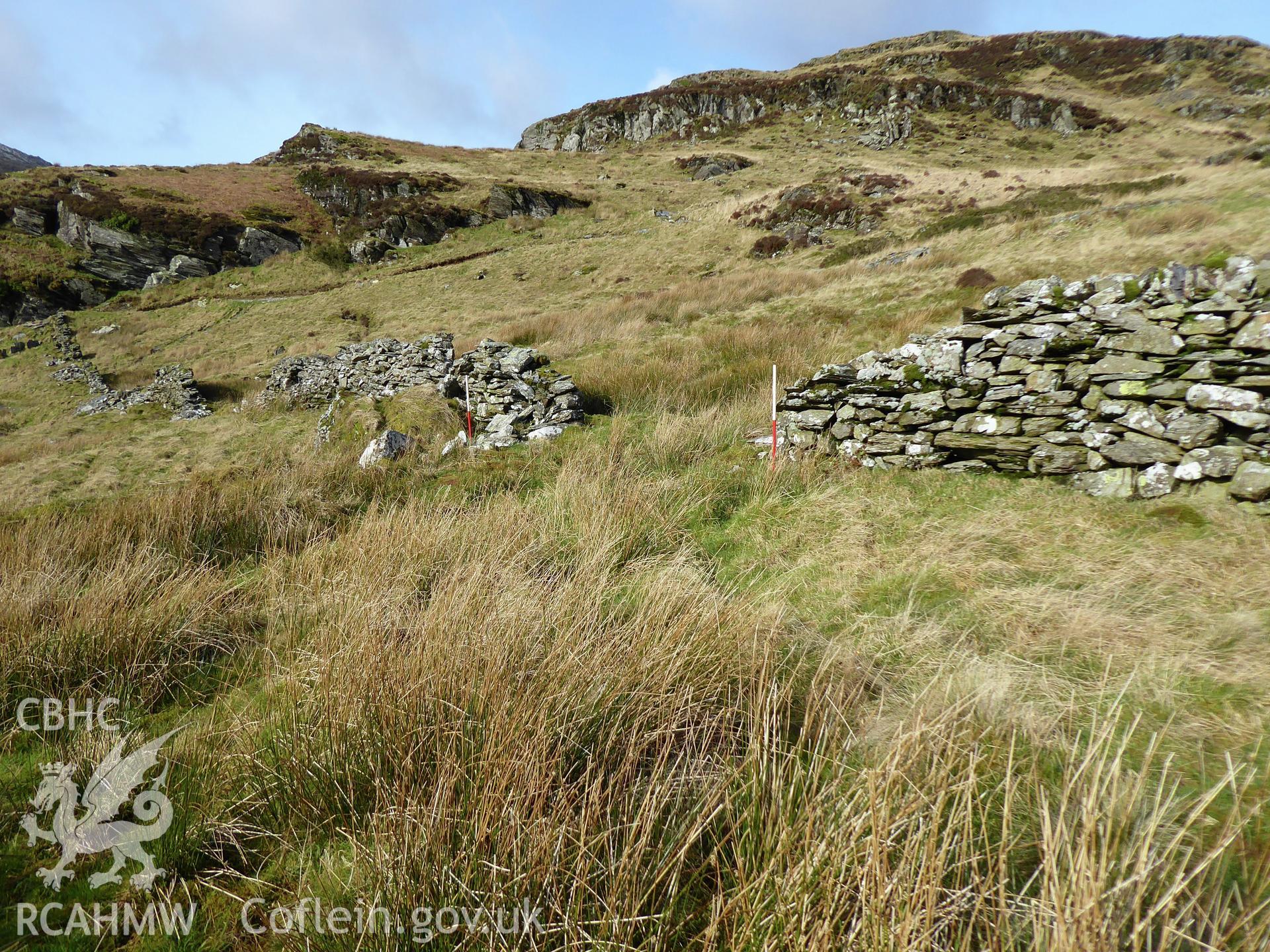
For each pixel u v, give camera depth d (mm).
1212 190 15375
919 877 1463
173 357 26328
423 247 40500
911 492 5219
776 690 2461
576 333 15898
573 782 2160
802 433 6559
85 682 3064
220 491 6176
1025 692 2566
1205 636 2820
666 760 2262
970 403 5516
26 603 3531
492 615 2934
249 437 12234
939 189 30234
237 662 3369
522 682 2443
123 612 3477
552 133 75000
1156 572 3412
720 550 4617
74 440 13695
